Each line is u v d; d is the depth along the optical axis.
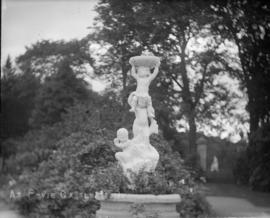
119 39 12.90
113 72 13.38
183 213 10.18
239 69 13.09
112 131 11.97
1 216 11.45
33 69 18.39
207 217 10.38
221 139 12.97
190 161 12.27
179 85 12.99
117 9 12.94
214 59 13.02
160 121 12.77
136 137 8.81
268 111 12.73
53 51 16.59
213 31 13.02
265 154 12.10
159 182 8.45
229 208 10.55
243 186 12.02
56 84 16.69
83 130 12.68
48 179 11.48
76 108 14.38
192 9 12.75
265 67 12.91
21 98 19.47
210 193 11.53
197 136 13.03
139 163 8.52
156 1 12.81
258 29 13.02
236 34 13.04
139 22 12.62
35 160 15.70
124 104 12.81
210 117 13.02
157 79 12.66
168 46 12.83
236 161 12.56
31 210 11.71
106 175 8.72
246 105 12.97
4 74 19.33
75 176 10.69
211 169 12.66
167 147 11.09
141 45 12.79
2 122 19.62
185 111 12.84
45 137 16.06
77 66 15.82
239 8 12.98
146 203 7.77
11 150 19.03
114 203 7.95
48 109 17.05
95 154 11.20
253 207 10.70
